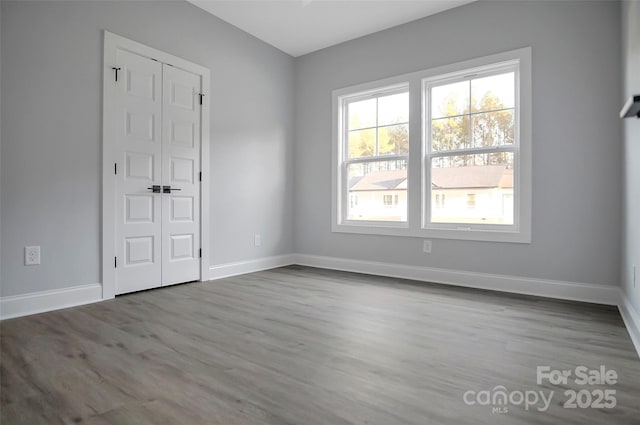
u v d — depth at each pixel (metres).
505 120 3.59
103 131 3.10
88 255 3.03
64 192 2.88
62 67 2.87
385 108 4.41
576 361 1.91
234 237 4.29
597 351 2.05
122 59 3.24
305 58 5.02
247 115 4.43
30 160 2.71
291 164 5.09
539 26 3.34
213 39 4.03
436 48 3.94
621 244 2.93
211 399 1.52
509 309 2.88
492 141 3.66
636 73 2.27
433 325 2.49
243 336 2.27
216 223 4.08
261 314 2.74
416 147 4.06
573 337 2.27
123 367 1.83
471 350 2.06
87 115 3.01
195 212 3.87
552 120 3.28
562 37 3.24
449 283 3.83
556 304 3.03
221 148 4.12
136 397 1.54
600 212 3.08
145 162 3.41
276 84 4.84
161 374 1.75
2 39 2.57
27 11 2.68
